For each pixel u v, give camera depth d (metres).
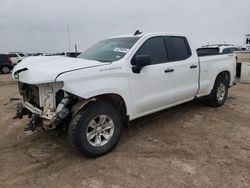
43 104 3.94
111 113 4.06
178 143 4.48
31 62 4.32
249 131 5.01
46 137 4.85
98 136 3.99
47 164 3.85
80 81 3.68
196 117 5.87
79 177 3.49
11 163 3.90
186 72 5.38
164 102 5.01
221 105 6.79
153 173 3.53
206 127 5.25
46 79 3.53
